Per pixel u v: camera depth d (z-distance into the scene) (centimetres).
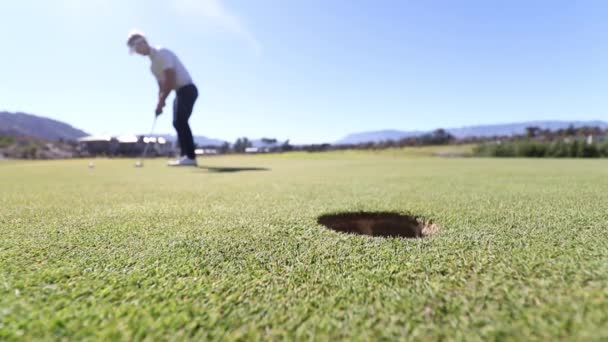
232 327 53
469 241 100
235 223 131
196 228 122
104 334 51
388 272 76
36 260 85
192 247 98
